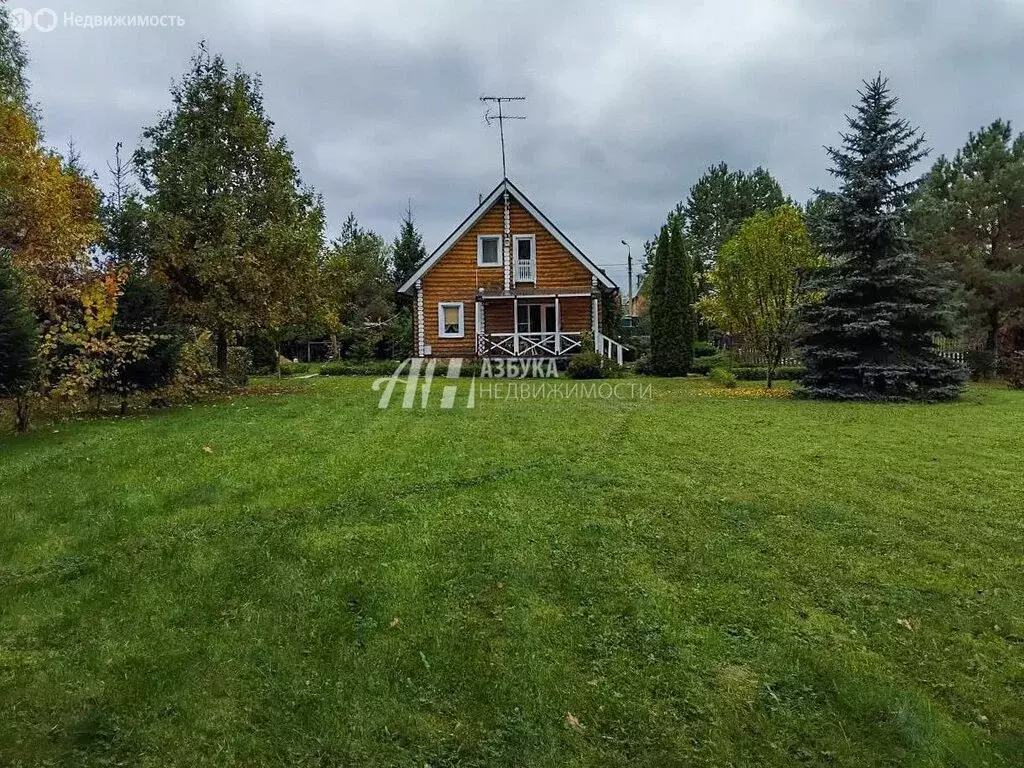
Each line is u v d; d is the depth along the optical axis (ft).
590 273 77.25
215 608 11.23
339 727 8.33
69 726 8.30
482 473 19.85
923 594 11.89
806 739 8.17
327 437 25.75
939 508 16.57
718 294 52.49
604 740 8.17
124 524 15.10
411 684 9.20
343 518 15.61
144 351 34.42
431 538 14.30
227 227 42.24
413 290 78.79
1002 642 10.32
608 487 18.31
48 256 38.63
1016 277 63.26
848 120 47.03
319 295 49.21
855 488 18.37
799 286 47.29
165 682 9.16
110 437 25.44
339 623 10.75
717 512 16.17
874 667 9.61
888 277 44.27
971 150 74.08
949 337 47.03
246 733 8.24
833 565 13.10
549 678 9.32
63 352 32.63
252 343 74.74
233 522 15.26
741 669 9.58
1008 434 27.22
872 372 42.16
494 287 77.92
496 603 11.43
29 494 17.35
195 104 45.06
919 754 7.91
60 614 11.00
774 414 33.91
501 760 7.81
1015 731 8.33
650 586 12.09
